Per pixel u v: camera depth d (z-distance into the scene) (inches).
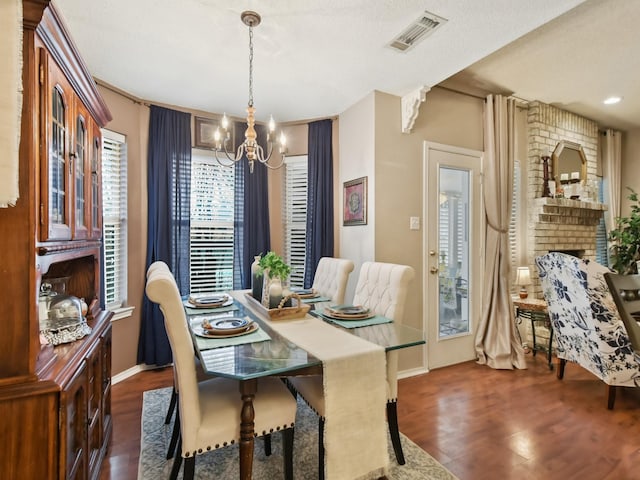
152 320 123.8
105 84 111.7
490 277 133.3
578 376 119.0
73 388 49.4
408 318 122.3
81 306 67.4
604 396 103.3
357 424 57.6
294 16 78.2
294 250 153.9
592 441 80.0
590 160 175.6
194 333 65.9
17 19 39.4
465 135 136.6
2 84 38.4
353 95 123.2
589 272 94.9
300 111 138.9
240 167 144.3
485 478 67.6
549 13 77.7
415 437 82.0
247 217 143.6
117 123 116.6
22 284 43.4
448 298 132.4
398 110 123.0
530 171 154.9
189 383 54.1
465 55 96.2
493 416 91.7
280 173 154.6
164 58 96.9
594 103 153.8
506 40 88.7
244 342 61.6
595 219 173.0
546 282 113.5
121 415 92.3
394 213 121.5
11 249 43.0
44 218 46.8
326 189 143.7
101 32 84.3
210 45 90.4
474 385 112.0
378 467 59.6
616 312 94.8
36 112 44.9
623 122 181.3
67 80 57.0
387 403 71.9
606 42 102.7
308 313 83.0
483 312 134.0
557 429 85.3
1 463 41.9
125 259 119.7
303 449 78.2
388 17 78.7
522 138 155.0
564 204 153.9
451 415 92.3
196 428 54.4
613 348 94.1
